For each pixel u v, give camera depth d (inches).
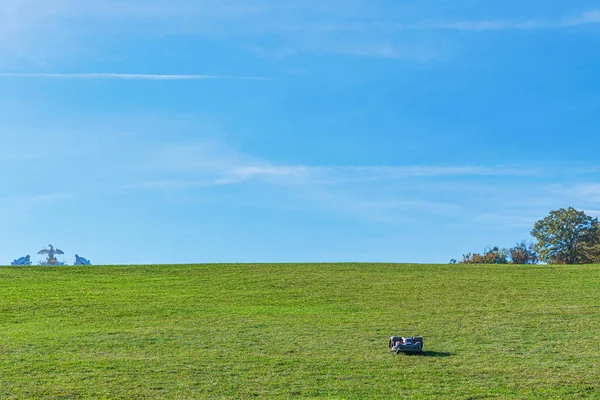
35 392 778.8
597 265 2223.2
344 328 1190.9
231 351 1000.9
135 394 773.3
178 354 982.4
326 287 1734.7
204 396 765.3
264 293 1646.2
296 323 1246.9
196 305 1473.9
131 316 1339.8
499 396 758.5
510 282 1796.3
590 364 904.9
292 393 777.6
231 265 2225.6
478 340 1076.5
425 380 830.5
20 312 1384.1
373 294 1614.2
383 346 1035.3
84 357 964.6
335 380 832.3
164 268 2140.7
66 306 1457.9
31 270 2089.1
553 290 1637.6
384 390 787.4
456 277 1916.8
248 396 765.9
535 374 854.5
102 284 1808.6
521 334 1121.4
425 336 1115.3
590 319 1245.1
